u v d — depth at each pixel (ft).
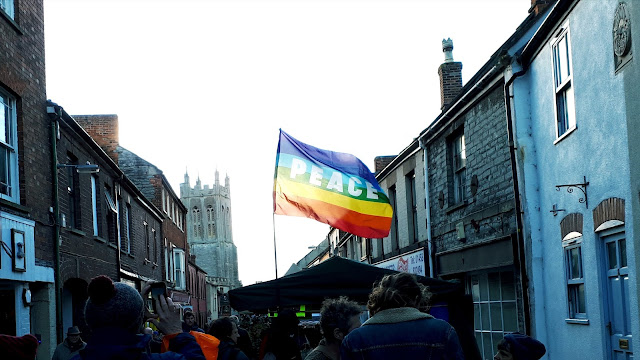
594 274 29.55
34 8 44.34
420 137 56.39
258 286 26.58
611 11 26.68
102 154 60.59
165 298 11.11
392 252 69.82
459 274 50.96
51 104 45.80
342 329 15.01
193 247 411.75
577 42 30.76
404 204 64.64
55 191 45.68
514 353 19.24
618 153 26.61
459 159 49.80
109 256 64.08
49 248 44.39
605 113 27.78
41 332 42.91
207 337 15.23
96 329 9.14
